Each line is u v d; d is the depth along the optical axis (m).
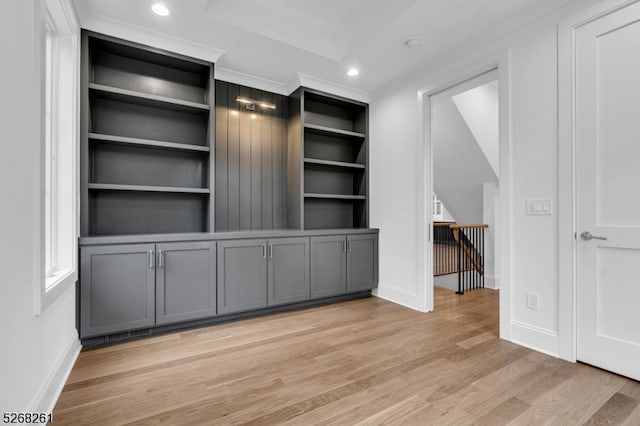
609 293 1.86
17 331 1.16
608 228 1.86
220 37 2.56
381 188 3.60
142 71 2.75
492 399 1.59
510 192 2.34
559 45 2.06
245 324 2.72
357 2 2.53
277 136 3.54
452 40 2.60
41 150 1.37
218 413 1.48
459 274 3.96
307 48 2.76
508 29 2.32
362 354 2.12
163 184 2.87
